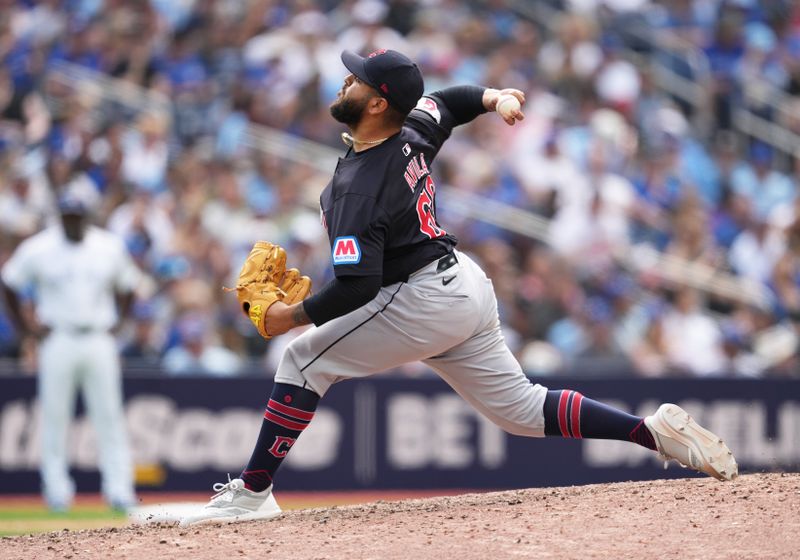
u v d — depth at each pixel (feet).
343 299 48.06
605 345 124.26
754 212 144.15
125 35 153.07
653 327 127.44
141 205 130.52
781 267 138.41
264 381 110.93
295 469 110.63
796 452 115.44
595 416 52.31
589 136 145.38
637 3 165.68
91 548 47.55
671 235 139.33
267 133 143.33
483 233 134.92
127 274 104.94
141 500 99.71
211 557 44.65
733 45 163.22
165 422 109.40
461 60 150.61
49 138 140.05
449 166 139.54
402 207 48.62
